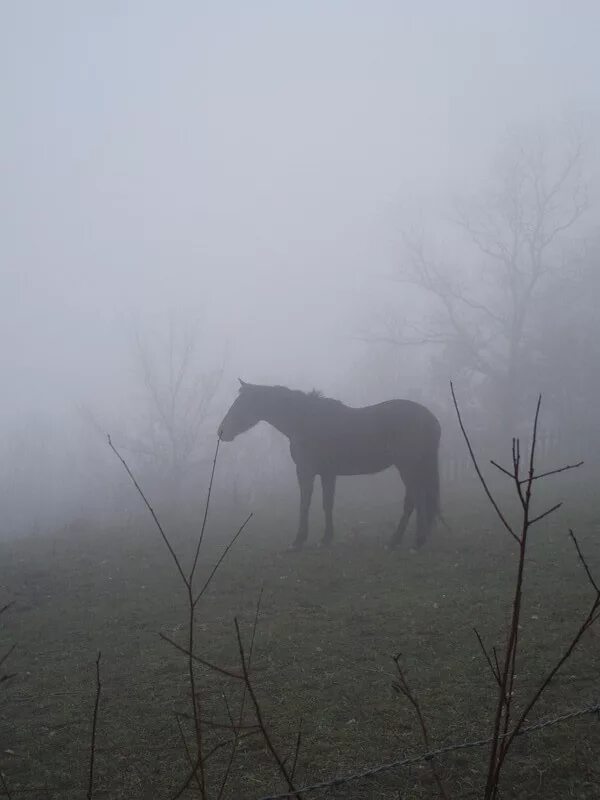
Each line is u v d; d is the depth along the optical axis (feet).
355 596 26.40
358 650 20.70
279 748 15.17
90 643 23.24
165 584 29.89
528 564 28.96
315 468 35.58
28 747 16.10
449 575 28.45
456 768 14.10
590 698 16.47
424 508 33.96
